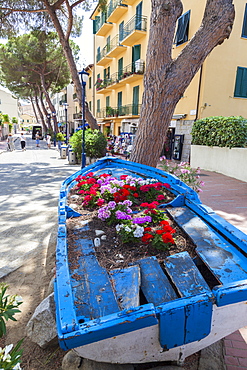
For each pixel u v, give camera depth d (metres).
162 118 5.05
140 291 1.91
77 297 1.76
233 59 13.41
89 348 1.59
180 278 1.92
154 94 4.93
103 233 2.63
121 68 22.45
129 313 1.51
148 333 1.63
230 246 2.25
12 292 3.14
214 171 10.88
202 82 13.18
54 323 2.37
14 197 7.22
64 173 11.00
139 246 2.40
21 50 24.61
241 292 1.65
